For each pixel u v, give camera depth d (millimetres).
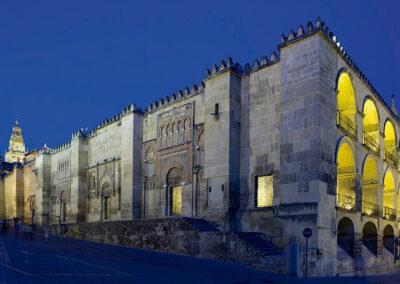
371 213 34406
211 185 30922
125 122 41438
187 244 28141
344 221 29062
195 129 34000
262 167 28938
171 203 36312
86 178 49375
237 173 30266
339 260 25781
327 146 25125
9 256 23812
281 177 25859
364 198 35719
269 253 24000
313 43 25453
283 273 22016
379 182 35656
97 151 47906
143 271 20203
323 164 24391
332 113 26250
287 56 26875
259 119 29719
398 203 41906
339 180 30531
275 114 28625
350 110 30828
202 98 33844
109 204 45031
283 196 25516
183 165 34688
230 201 29375
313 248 23203
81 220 48219
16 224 49406
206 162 31625
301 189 24594
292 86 26234
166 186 36469
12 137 129500
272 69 29344
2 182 77812
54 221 55875
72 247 32156
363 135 33312
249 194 29562
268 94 29344
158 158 37844
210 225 30125
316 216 23484
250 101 30578
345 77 29391
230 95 30531
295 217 24562
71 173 50750
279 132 27719
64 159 55000
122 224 34375
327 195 24656
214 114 31375
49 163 59625
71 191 50188
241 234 26547
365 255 31688
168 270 21109
